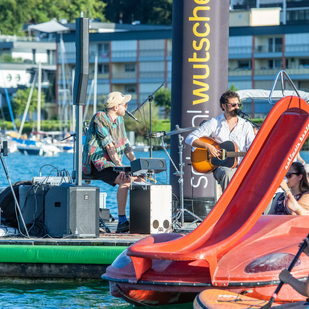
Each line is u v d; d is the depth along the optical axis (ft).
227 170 82.69
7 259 76.64
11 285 75.00
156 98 642.63
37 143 540.11
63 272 76.23
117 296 60.03
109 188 209.77
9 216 88.07
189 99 109.40
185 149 109.40
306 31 608.60
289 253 56.29
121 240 77.36
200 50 108.88
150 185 84.33
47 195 83.25
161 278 56.65
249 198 61.77
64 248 75.77
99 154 87.10
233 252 57.21
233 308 49.29
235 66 640.58
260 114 611.88
